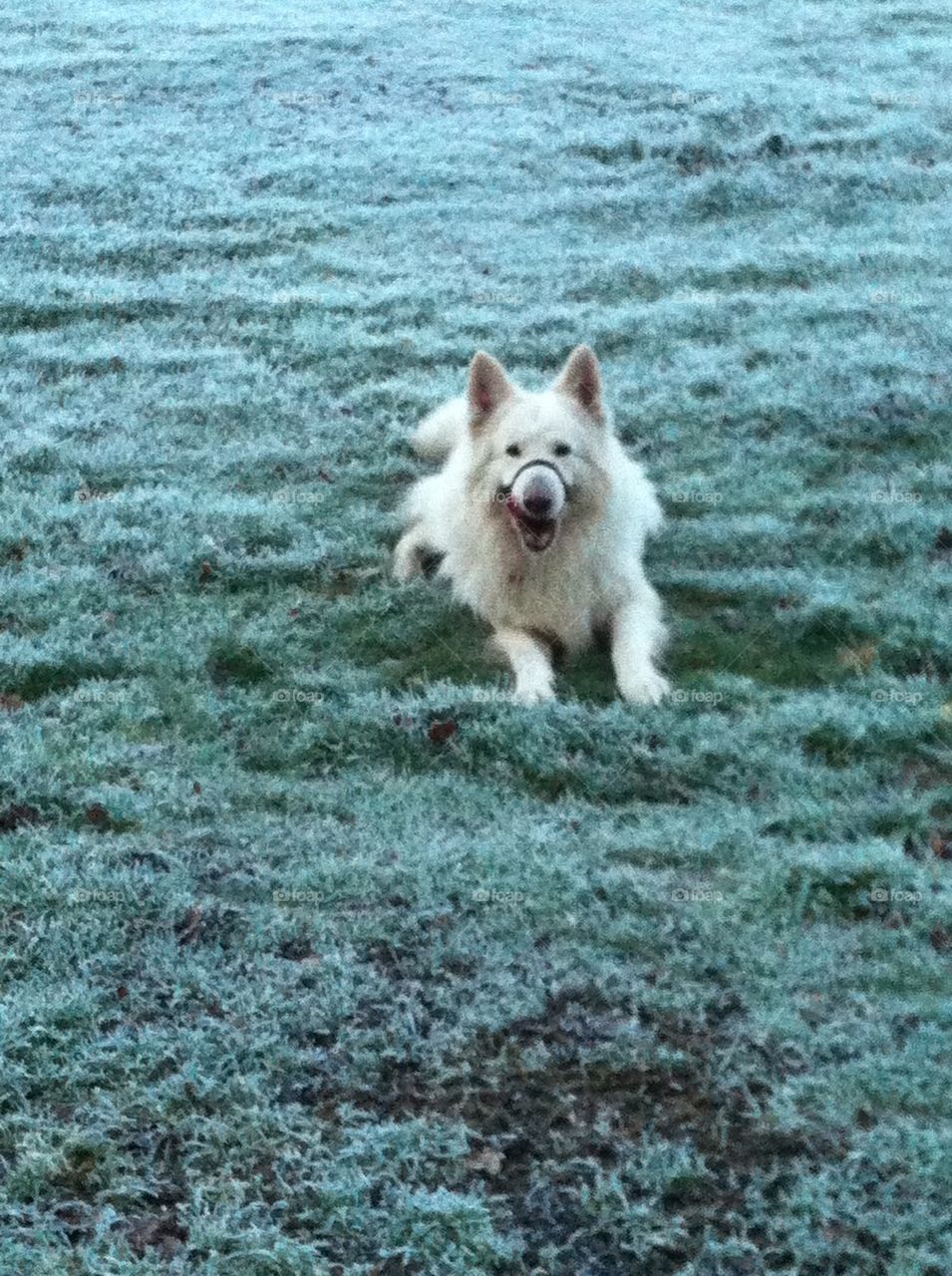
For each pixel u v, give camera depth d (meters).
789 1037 4.35
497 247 7.02
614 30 10.38
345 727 4.93
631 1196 4.17
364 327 6.46
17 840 4.67
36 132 8.23
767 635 5.19
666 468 5.74
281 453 5.81
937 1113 4.25
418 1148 4.21
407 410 6.00
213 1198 4.16
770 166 7.71
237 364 6.25
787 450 5.78
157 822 4.72
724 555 5.43
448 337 6.38
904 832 4.71
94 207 7.26
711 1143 4.23
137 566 5.36
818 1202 4.14
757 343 6.28
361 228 7.15
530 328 6.42
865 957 4.48
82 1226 4.13
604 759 4.87
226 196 7.38
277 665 5.12
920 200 7.32
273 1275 4.09
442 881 4.59
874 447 5.79
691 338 6.37
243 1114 4.25
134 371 6.21
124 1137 4.22
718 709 5.00
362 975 4.44
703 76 9.19
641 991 4.42
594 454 5.11
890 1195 4.15
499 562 5.15
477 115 8.57
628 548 5.21
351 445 5.85
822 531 5.47
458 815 4.75
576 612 5.16
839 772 4.84
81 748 4.89
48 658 5.08
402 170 7.72
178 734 4.94
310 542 5.47
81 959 4.46
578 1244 4.12
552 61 9.57
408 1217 4.13
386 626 5.21
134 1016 4.38
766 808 4.76
